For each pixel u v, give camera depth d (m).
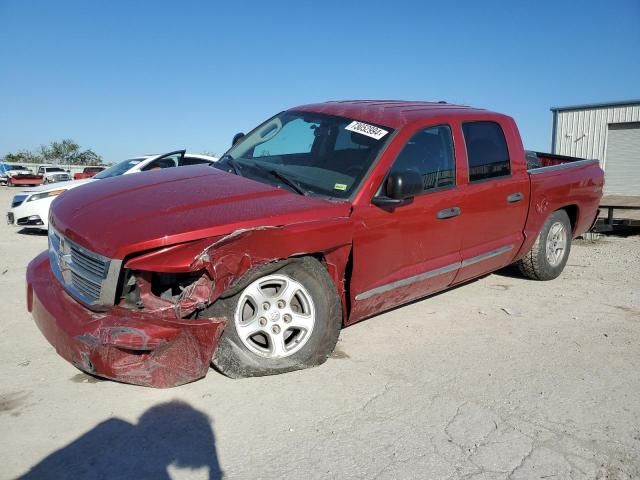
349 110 4.82
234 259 3.25
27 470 2.63
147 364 3.12
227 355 3.42
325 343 3.78
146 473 2.63
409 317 4.99
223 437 2.93
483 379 3.75
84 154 78.31
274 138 4.94
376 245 4.04
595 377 3.84
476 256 5.03
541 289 6.11
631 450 2.96
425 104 5.23
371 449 2.88
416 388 3.57
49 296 3.59
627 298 5.84
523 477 2.69
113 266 3.12
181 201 3.58
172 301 3.21
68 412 3.15
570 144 25.75
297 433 2.99
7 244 9.12
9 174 43.38
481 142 5.15
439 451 2.88
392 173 3.96
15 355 3.95
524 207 5.57
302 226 3.54
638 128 24.00
